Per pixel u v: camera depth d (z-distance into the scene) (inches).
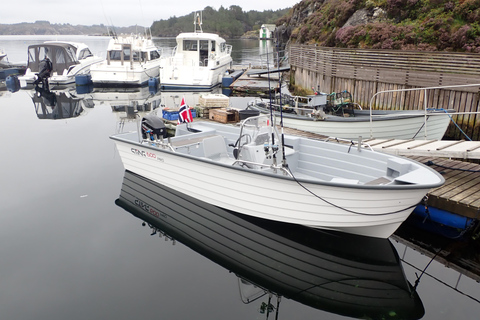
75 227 225.5
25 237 212.5
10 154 372.5
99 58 1019.9
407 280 176.9
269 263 189.9
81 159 357.7
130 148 282.7
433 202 209.5
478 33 458.9
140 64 843.4
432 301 161.8
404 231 226.8
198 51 790.5
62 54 904.3
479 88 346.3
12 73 1029.2
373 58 466.0
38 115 576.4
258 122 253.9
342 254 198.1
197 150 271.1
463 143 257.1
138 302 159.0
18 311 151.9
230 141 295.1
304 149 253.3
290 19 1439.5
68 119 546.3
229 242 209.8
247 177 205.9
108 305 156.8
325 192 184.2
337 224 194.4
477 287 171.6
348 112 382.0
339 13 751.7
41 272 179.3
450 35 487.2
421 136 327.6
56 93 799.7
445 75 376.8
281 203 201.9
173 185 261.9
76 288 167.8
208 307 156.3
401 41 528.1
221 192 227.1
